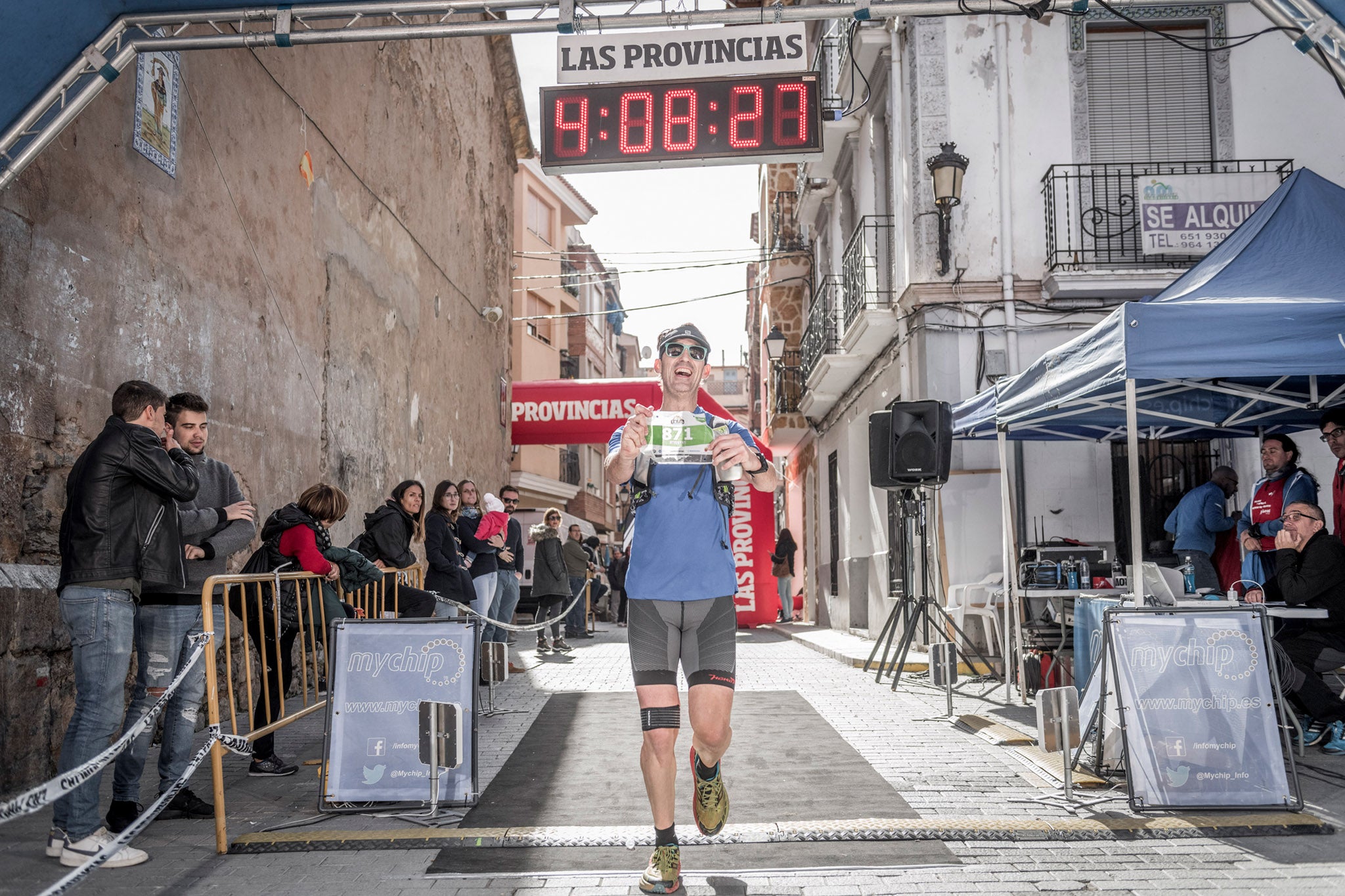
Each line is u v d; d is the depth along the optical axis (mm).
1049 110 11359
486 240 18000
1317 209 6691
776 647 14547
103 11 5090
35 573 5355
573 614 17062
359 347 10961
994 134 11305
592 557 20375
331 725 4773
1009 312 11000
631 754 6129
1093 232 11086
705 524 3602
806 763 5801
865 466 15898
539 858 4039
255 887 3693
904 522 9445
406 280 12812
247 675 5062
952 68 11391
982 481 10938
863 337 13172
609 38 6203
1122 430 9531
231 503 5391
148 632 4590
